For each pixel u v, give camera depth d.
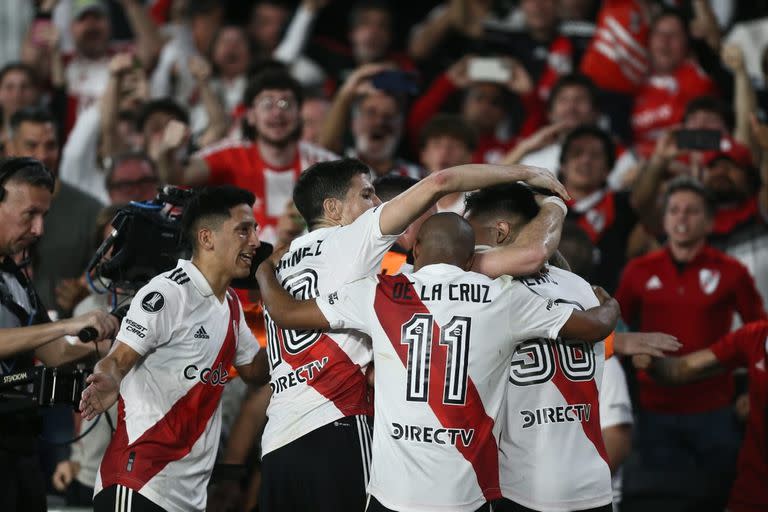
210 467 15.96
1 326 16.00
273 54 35.97
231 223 15.59
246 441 18.69
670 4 33.38
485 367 14.09
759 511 19.19
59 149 28.00
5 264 16.45
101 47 33.12
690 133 24.84
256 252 16.48
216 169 24.45
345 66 35.66
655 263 23.75
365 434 15.40
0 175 15.99
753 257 26.28
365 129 27.09
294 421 15.33
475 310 14.10
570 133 25.61
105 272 16.50
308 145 25.25
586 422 14.78
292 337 15.43
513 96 32.00
